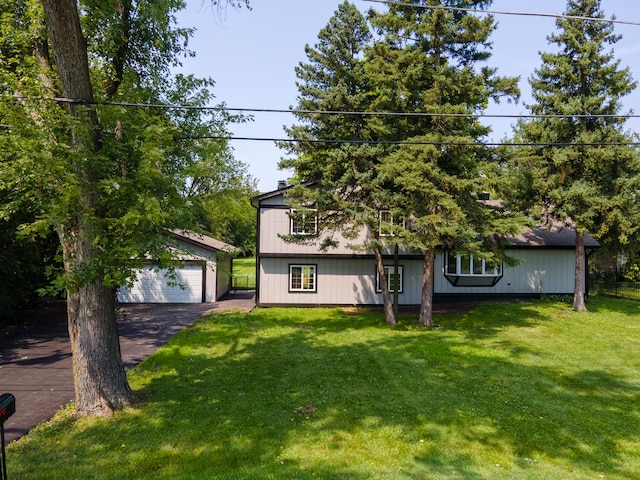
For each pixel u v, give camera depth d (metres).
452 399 9.06
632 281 31.25
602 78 18.91
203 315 19.16
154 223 7.14
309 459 6.27
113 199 6.93
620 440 7.33
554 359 12.54
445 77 14.39
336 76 16.50
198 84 9.02
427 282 17.45
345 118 16.39
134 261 7.02
